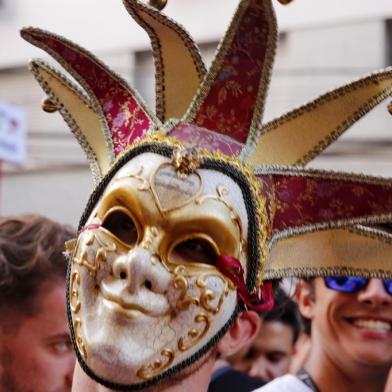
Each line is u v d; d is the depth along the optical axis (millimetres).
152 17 1641
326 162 6719
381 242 1677
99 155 1710
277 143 1660
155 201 1509
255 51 1628
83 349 1511
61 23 7008
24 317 2049
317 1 6910
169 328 1503
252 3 1603
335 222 1657
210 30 6469
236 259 1540
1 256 2062
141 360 1486
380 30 6816
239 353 2969
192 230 1514
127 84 1692
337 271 1675
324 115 1668
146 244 1494
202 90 1630
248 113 1634
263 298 1641
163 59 1676
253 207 1579
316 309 2295
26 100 7480
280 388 2223
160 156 1554
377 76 1646
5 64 7305
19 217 2182
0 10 7125
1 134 6668
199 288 1510
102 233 1528
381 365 2234
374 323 2223
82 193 7645
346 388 2264
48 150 7629
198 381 1548
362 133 6742
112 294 1493
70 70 1729
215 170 1560
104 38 6914
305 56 6949
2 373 2051
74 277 1550
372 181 1639
